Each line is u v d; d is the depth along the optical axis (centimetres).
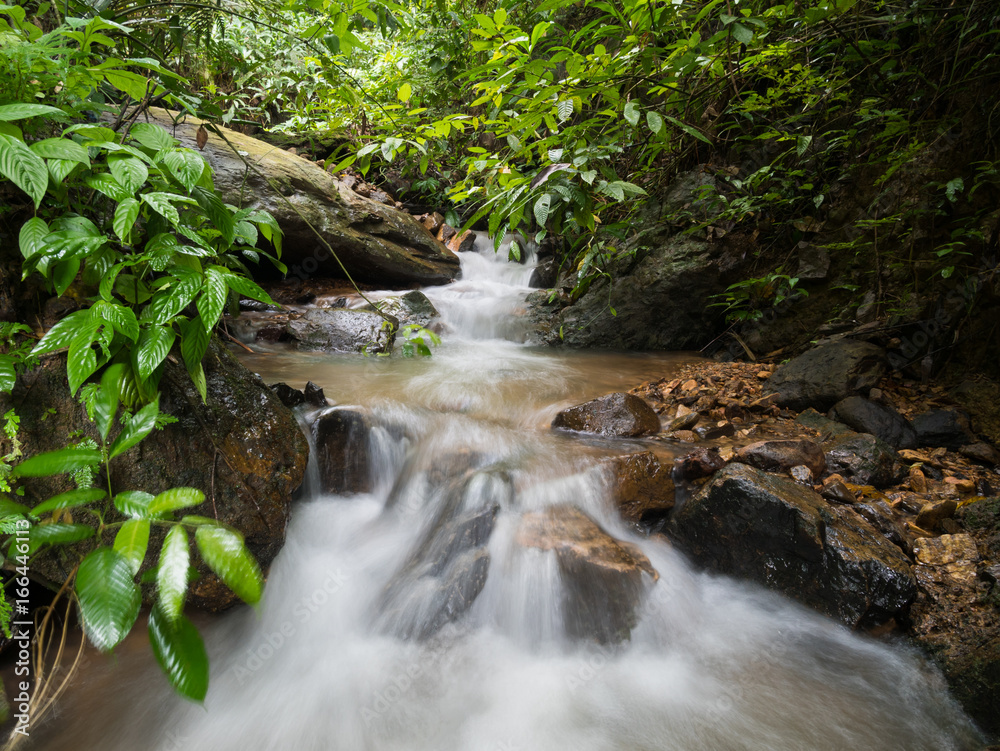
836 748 189
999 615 209
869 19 407
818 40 429
